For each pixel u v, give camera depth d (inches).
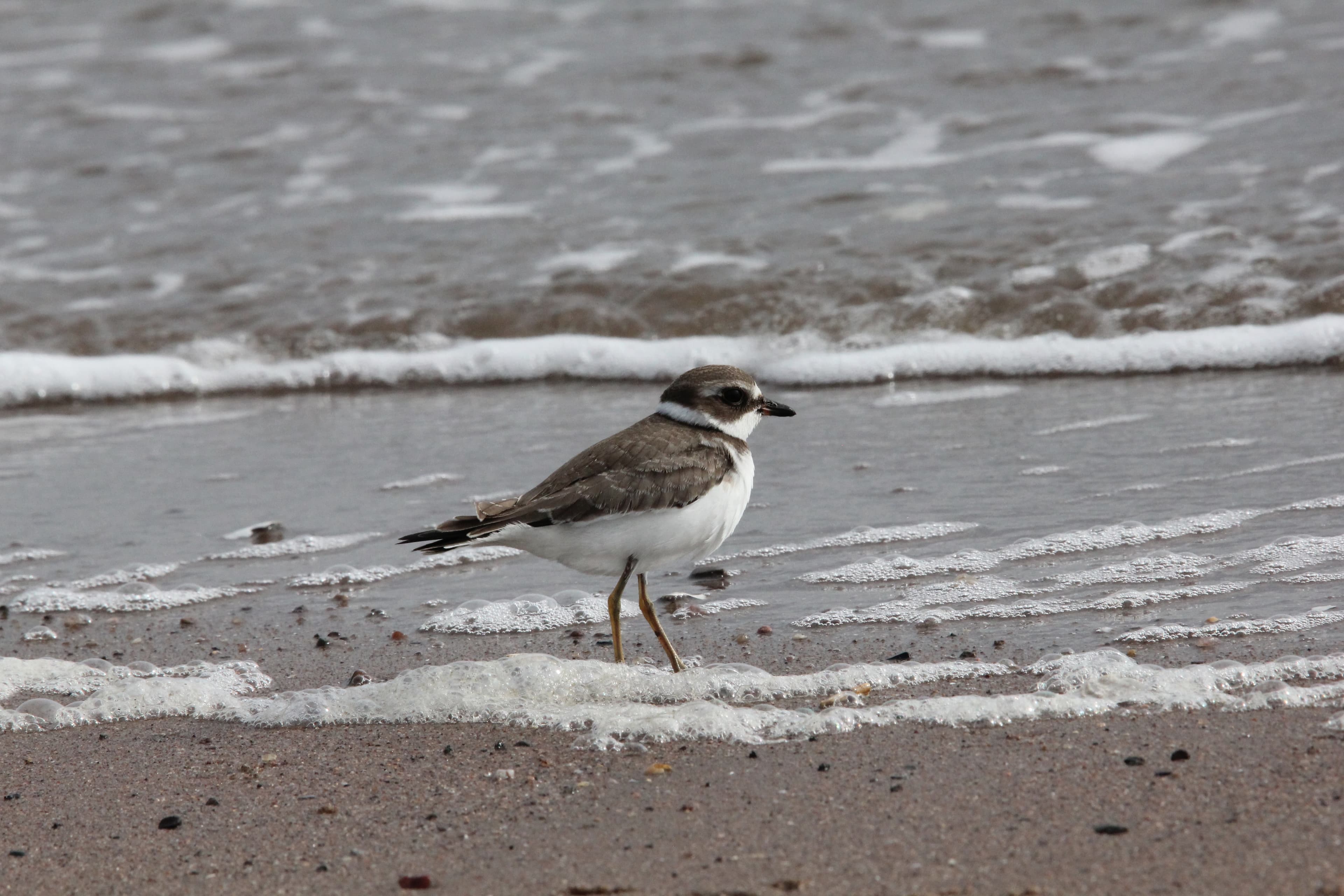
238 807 263.4
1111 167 740.0
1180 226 663.8
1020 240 670.5
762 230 712.4
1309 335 572.1
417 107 935.7
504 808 255.1
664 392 355.6
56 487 515.5
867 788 252.2
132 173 863.1
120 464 542.9
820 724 282.2
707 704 291.6
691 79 938.1
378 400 625.6
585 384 627.5
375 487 494.9
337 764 280.5
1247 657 304.5
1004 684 302.4
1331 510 394.3
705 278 670.5
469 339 661.9
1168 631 323.3
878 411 554.9
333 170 847.7
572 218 749.9
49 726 313.1
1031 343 603.2
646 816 247.9
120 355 661.9
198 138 912.9
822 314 640.4
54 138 923.4
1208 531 389.7
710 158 814.5
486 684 310.7
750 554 410.0
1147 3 986.1
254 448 556.7
